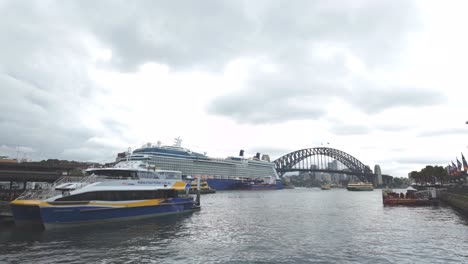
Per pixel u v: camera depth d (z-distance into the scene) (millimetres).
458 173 96375
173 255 24578
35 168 77875
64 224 34344
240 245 28422
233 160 173625
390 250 26719
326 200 100438
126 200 40625
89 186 36656
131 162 51281
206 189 130875
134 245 27812
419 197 79000
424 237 32625
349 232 35500
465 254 25328
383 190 84250
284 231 36031
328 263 22734
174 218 45844
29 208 33406
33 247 26438
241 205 72750
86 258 23312
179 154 138625
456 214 54750
